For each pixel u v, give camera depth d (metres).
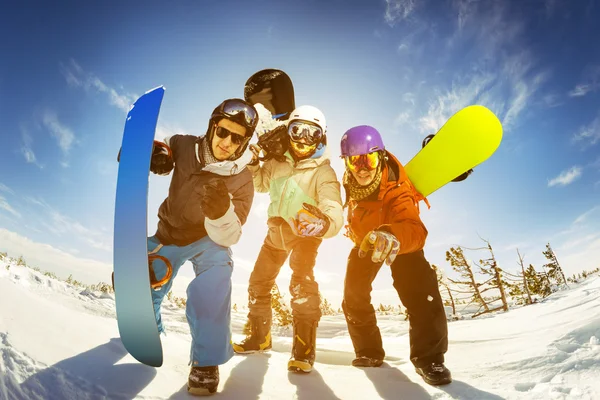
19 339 2.11
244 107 2.44
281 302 9.70
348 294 3.18
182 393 2.20
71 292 5.59
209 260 2.47
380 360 3.20
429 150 3.22
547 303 5.18
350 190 3.08
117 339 2.53
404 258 2.92
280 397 2.40
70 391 1.95
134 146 2.14
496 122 3.10
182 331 3.64
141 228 2.04
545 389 2.52
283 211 3.16
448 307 16.52
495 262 14.31
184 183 2.54
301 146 3.06
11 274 4.56
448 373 2.72
